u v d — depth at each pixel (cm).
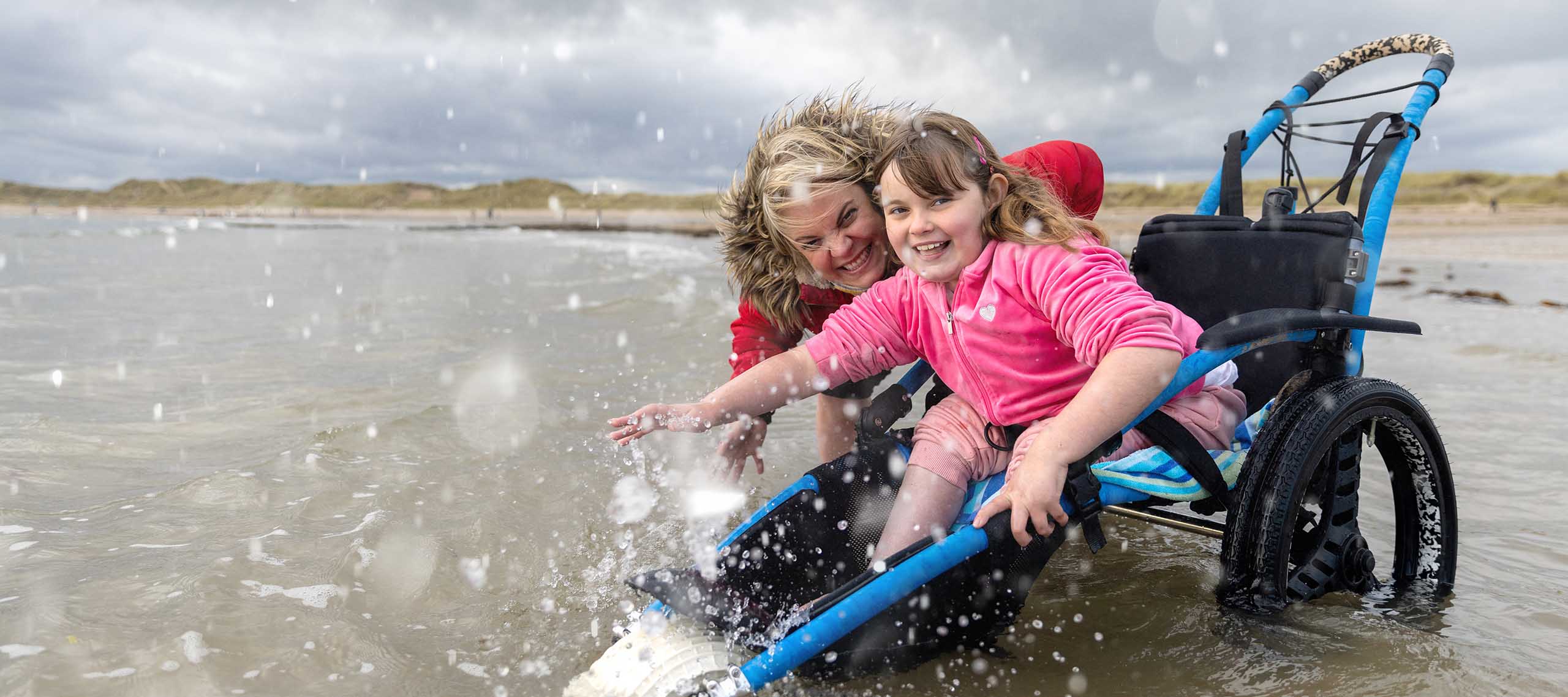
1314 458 177
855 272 211
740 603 159
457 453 294
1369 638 173
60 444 296
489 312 655
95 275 936
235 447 298
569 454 296
